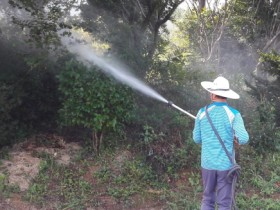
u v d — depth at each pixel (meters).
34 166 6.52
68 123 6.72
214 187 4.88
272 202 5.93
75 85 6.40
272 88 8.31
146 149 6.84
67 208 5.71
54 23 7.00
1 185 5.96
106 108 6.48
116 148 6.97
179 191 6.27
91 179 6.40
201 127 4.91
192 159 6.78
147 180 6.40
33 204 5.75
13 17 7.08
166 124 7.37
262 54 8.53
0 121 6.85
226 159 4.74
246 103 8.54
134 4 8.42
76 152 7.00
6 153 6.79
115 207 5.86
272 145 7.38
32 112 7.50
